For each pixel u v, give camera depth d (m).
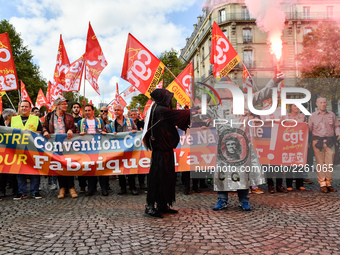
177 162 5.61
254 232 3.18
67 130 5.84
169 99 4.07
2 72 6.56
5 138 5.48
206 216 3.89
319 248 2.71
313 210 4.11
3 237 3.10
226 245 2.81
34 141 5.59
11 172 5.41
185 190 5.63
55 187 6.57
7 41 6.56
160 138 3.95
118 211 4.28
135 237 3.06
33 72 27.44
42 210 4.41
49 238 3.05
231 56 6.50
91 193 5.71
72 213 4.18
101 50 7.76
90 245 2.84
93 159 5.71
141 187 6.38
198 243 2.87
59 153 5.66
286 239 2.95
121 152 5.78
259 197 5.15
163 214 4.04
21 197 5.46
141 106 28.03
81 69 7.84
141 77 6.46
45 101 11.87
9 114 6.70
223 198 4.27
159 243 2.88
